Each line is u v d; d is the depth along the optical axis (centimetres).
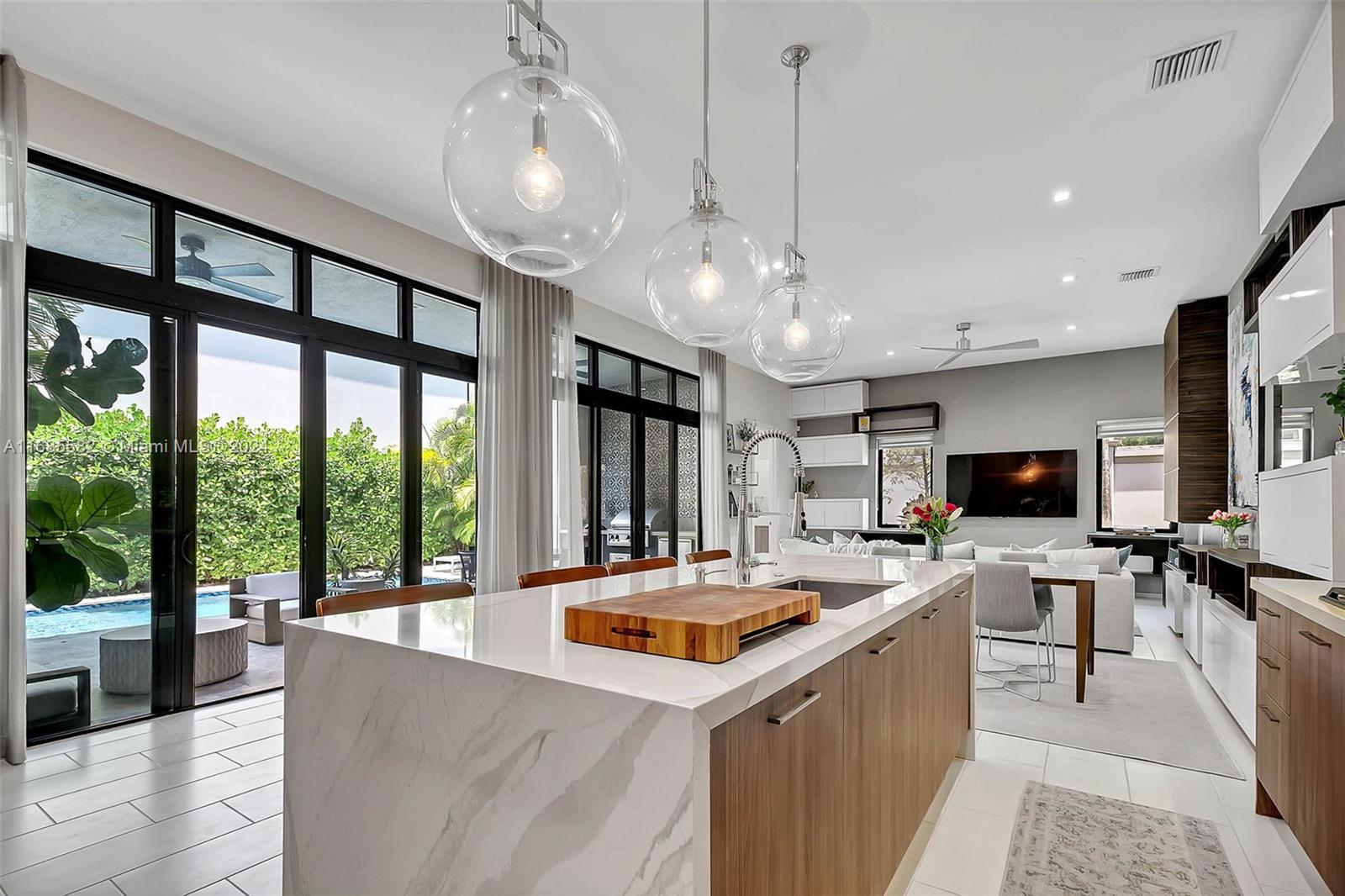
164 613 335
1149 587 791
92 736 301
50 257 297
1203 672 424
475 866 117
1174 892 195
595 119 133
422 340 470
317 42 263
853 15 244
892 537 954
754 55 268
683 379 780
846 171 364
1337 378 307
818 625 149
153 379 333
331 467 412
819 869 133
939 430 959
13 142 269
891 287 569
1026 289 573
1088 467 852
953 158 350
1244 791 263
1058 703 376
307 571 397
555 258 145
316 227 391
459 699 120
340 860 143
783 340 244
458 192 130
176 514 340
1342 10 233
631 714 96
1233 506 530
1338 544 236
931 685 227
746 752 105
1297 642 206
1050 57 268
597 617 131
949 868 207
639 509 698
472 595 220
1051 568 428
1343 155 254
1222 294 579
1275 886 198
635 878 96
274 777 259
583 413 630
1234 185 376
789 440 230
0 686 270
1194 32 253
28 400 294
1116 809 247
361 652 139
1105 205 406
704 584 173
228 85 292
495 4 242
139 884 189
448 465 486
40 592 298
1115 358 838
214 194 344
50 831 218
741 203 404
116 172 309
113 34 257
